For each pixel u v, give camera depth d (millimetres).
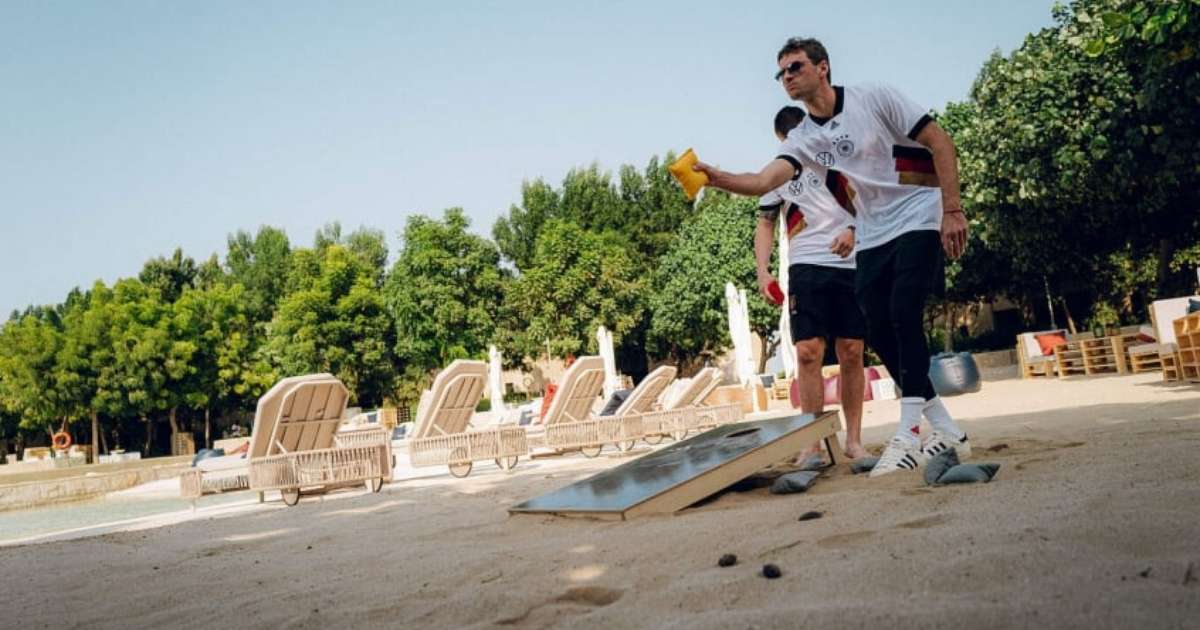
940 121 27891
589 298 49219
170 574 3994
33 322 48469
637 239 55344
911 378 4188
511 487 7477
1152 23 7523
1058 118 16266
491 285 50719
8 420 54781
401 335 50375
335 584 3070
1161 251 20922
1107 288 28422
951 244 4023
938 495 3045
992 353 28703
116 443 53688
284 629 2398
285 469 8609
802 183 5539
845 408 5562
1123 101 15266
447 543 3867
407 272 49844
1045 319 33031
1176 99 13750
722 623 1734
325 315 47906
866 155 4293
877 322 4500
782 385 26547
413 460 10828
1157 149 14734
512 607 2264
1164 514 2180
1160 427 4891
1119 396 9430
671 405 14898
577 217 56250
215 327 49938
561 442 12070
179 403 48062
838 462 4965
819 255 5547
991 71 19422
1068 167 16516
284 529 5844
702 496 3861
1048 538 2096
